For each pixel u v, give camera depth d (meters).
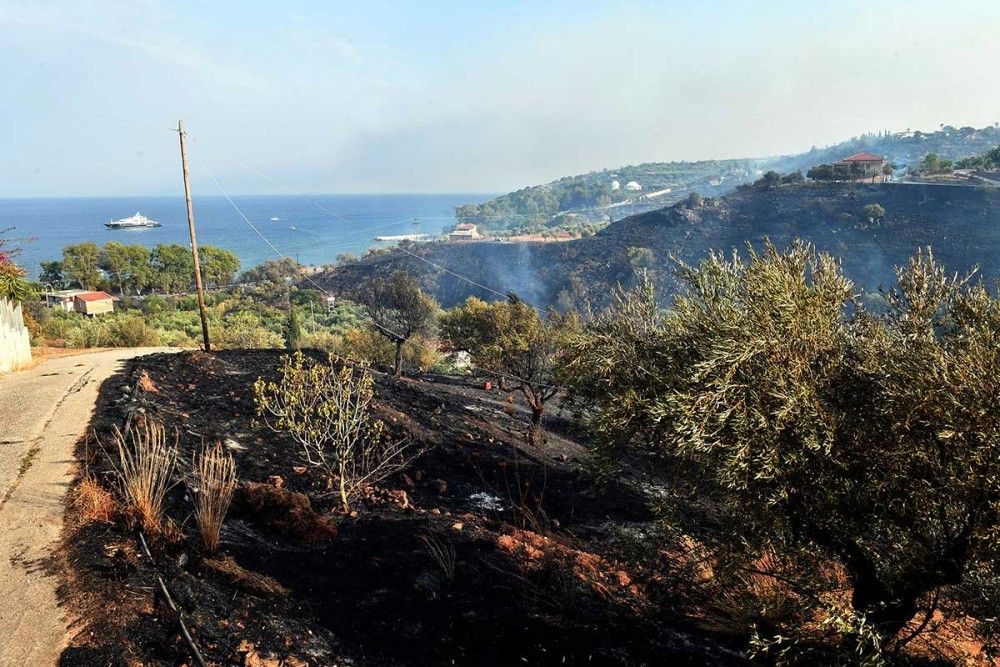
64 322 30.44
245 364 13.07
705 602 6.38
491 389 20.38
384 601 4.89
